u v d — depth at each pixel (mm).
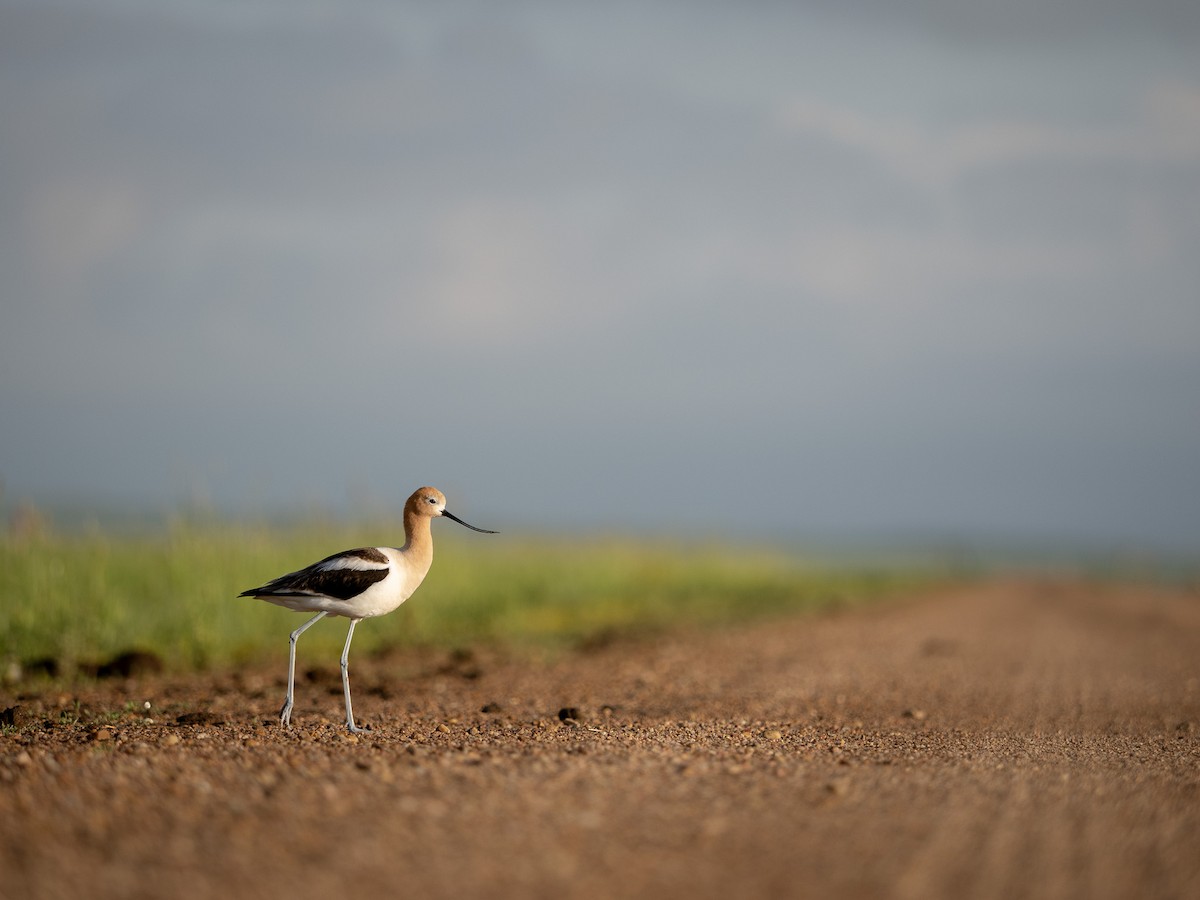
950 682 18734
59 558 20906
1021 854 7555
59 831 7637
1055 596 52656
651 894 6785
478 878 6973
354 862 7191
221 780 9023
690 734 12555
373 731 12719
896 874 7141
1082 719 14758
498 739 11875
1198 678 19828
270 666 19594
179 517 22469
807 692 17203
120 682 17469
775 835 7859
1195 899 6773
